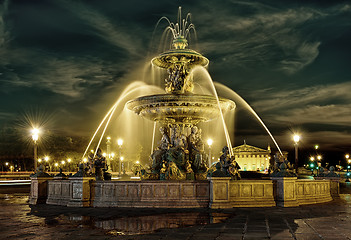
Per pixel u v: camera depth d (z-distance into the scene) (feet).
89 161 59.67
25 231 32.99
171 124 60.70
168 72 63.00
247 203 49.39
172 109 56.85
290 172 51.31
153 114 59.21
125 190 50.34
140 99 57.52
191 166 59.26
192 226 34.73
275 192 51.03
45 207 52.47
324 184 60.39
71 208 50.31
